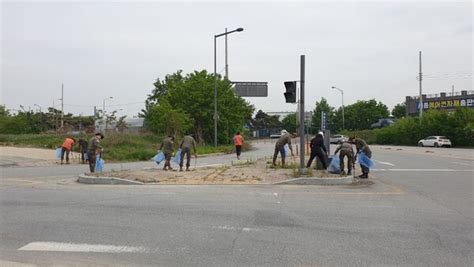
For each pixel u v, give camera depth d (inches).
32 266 229.6
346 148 615.2
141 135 1592.0
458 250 255.3
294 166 725.3
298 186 530.9
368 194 466.3
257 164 805.2
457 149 1720.0
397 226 314.5
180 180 577.3
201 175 625.0
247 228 309.1
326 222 327.6
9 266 229.1
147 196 449.7
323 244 268.4
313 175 586.2
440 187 528.4
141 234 293.6
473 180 605.6
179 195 456.1
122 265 231.5
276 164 768.9
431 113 2297.0
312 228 309.0
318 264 231.0
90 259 241.6
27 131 2437.3
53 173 726.5
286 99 603.5
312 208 382.6
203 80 1800.0
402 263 232.2
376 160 1028.5
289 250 256.4
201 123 1795.0
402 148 1870.1
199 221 331.3
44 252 254.5
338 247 261.9
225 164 868.6
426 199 434.9
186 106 1766.7
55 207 388.8
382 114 3636.8
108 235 291.3
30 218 343.0
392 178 629.6
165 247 263.4
